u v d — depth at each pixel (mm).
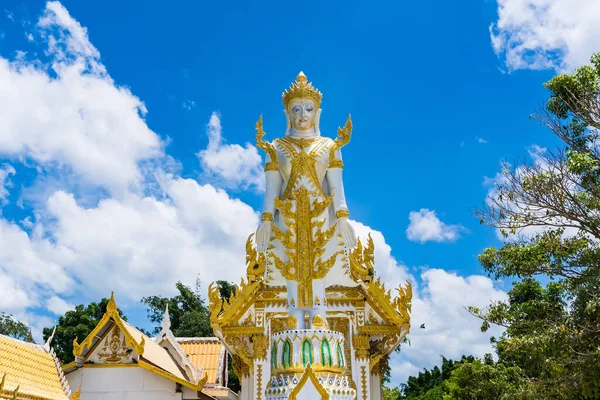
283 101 17219
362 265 15195
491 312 18172
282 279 15688
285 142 16453
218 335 15023
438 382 54062
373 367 15141
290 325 13867
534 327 16203
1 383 12242
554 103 18297
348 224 15695
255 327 15109
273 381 12828
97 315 35594
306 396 11695
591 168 15633
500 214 16578
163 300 45375
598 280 14656
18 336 48156
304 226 15227
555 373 14859
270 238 15812
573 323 14445
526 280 18750
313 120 16891
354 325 15148
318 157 16062
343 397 12773
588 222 14938
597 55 18109
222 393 21891
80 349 17172
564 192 15398
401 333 14758
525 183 15844
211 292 15188
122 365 17438
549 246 16234
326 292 15422
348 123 16547
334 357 13156
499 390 23891
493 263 17469
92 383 17297
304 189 15469
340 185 16203
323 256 15492
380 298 14695
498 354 26828
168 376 17359
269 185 16219
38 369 14586
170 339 21656
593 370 13672
